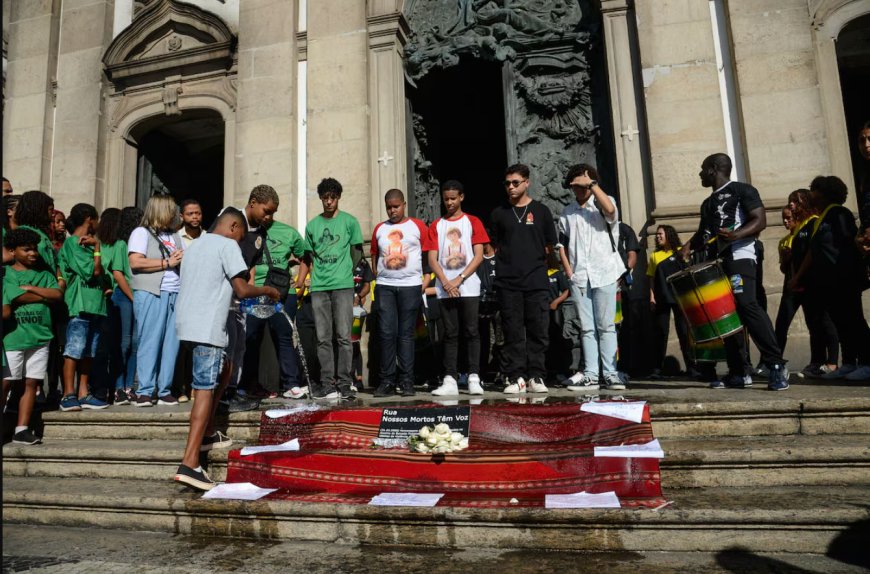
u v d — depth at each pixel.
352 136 7.95
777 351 4.29
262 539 3.14
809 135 6.59
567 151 7.95
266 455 3.61
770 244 6.51
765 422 3.48
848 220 4.80
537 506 2.89
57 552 3.00
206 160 11.59
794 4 6.83
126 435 4.55
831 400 3.39
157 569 2.70
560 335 6.96
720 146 6.84
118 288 5.88
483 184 13.12
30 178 9.62
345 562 2.73
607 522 2.75
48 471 4.16
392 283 5.39
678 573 2.44
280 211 8.05
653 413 3.60
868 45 8.32
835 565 2.45
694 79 7.00
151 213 5.47
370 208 7.81
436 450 3.35
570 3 8.10
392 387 5.36
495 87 10.62
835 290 4.81
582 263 5.00
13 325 4.43
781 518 2.60
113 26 9.97
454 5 8.45
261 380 5.80
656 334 6.59
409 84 8.43
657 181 6.91
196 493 3.49
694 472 3.14
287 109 8.27
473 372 5.23
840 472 3.00
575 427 3.33
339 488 3.44
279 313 5.88
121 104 9.66
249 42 8.63
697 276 4.43
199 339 3.57
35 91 9.87
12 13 10.24
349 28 8.19
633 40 7.41
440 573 2.54
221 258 3.72
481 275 6.67
